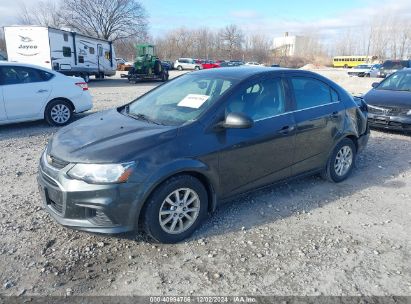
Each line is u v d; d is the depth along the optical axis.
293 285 2.87
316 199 4.48
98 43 25.48
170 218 3.33
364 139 5.36
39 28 19.67
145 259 3.15
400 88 8.71
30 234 3.48
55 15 59.06
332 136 4.71
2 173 5.10
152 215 3.20
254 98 3.92
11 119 7.70
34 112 8.01
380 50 78.25
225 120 3.53
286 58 79.50
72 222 3.13
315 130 4.46
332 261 3.20
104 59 26.59
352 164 5.20
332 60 78.69
